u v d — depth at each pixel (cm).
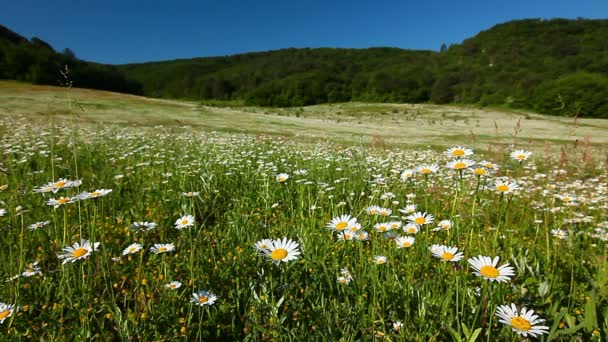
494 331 185
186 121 3350
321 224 375
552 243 356
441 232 335
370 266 253
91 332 210
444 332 194
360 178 696
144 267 282
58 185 251
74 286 241
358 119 7138
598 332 187
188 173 651
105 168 705
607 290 214
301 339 197
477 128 5069
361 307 212
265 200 492
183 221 287
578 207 585
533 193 668
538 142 2684
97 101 4388
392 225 282
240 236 342
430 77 12912
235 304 236
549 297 220
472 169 245
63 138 1203
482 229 331
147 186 591
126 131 1691
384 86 12862
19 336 200
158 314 222
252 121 3922
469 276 220
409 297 219
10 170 633
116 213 433
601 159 1008
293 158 1023
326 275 244
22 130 1400
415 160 1092
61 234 330
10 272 253
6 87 4916
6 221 355
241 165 795
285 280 243
